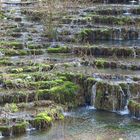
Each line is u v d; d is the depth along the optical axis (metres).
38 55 34.53
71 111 27.19
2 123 24.19
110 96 27.52
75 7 44.72
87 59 32.81
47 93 27.56
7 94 27.03
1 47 35.25
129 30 39.88
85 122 25.17
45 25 39.84
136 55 34.47
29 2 48.31
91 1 47.84
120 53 34.62
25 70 30.52
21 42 36.59
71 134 23.38
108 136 23.03
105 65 31.73
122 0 50.94
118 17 41.88
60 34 38.84
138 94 27.62
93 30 39.34
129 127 24.33
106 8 44.50
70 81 29.17
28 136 23.34
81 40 38.62
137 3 49.62
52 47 36.19
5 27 40.12
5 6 47.25
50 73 29.77
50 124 24.73
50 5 41.59
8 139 23.03
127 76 28.81
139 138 22.73
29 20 42.97
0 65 31.59
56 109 26.23
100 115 26.42
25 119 24.52
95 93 28.00
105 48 34.72
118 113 26.88
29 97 27.20
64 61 32.50
